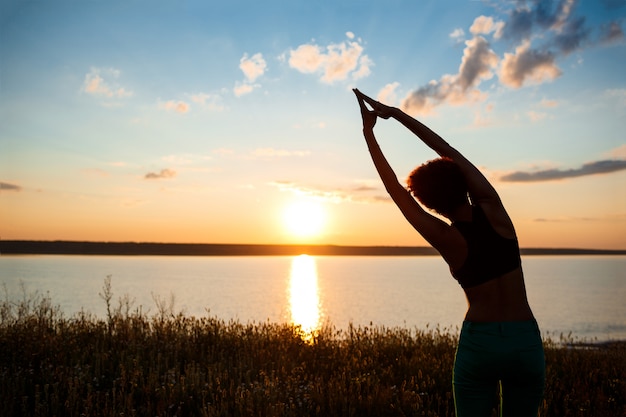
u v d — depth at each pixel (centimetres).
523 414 269
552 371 772
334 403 610
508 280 265
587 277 14775
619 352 954
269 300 5941
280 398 620
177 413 585
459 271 272
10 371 711
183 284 9100
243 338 980
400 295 7412
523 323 262
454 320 3975
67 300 4262
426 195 275
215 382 687
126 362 757
